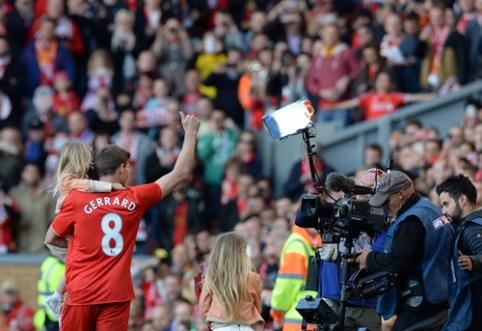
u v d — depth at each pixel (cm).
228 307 2177
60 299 2234
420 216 2045
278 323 2662
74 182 2103
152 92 4569
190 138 2158
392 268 2025
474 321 2167
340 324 2033
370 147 3738
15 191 4197
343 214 2036
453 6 4444
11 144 4359
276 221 3275
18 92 4719
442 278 2062
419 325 2062
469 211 2209
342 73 4262
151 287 3488
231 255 2192
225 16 4859
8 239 4156
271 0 5034
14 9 4894
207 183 4225
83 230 2083
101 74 4731
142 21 4838
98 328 2086
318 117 4284
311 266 2250
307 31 4731
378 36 4341
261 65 4444
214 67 4753
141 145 4272
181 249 3581
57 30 4828
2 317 3744
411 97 4144
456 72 4109
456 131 3528
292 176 3981
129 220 2095
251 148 4272
